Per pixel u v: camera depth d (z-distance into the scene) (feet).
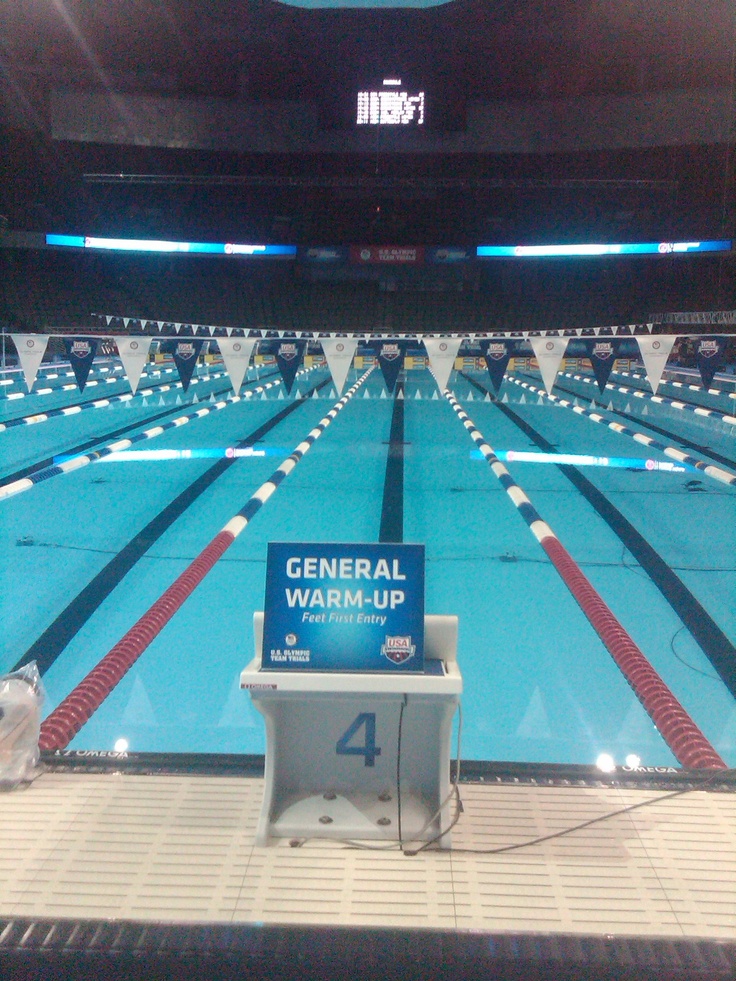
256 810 4.53
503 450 25.98
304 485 20.61
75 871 4.01
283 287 63.05
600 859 4.15
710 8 39.47
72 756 5.10
